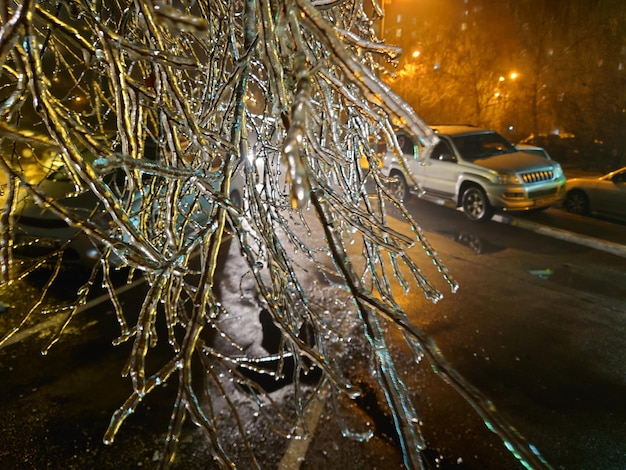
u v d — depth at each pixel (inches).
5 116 27.9
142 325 28.6
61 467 111.6
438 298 50.8
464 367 155.0
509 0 727.7
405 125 23.8
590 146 721.6
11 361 149.8
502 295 211.3
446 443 120.3
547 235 309.9
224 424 124.7
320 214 31.7
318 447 118.8
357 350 159.5
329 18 49.6
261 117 51.1
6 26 24.6
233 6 41.8
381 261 58.5
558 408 135.8
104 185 28.6
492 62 779.4
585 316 191.5
